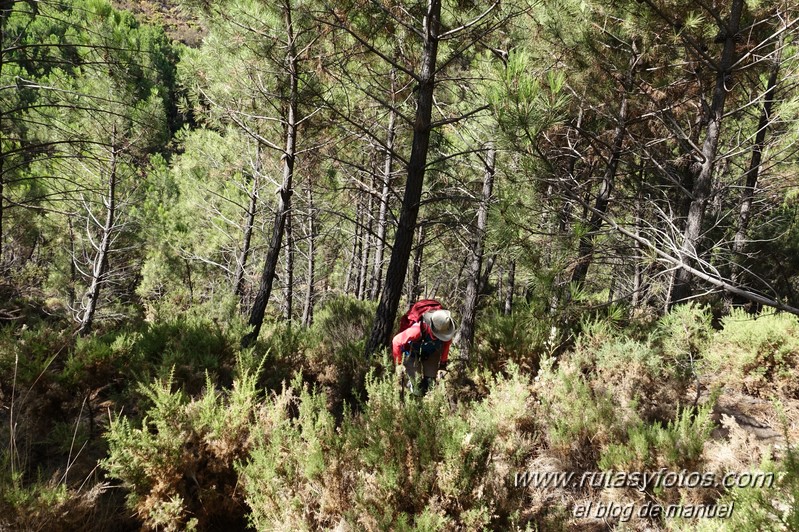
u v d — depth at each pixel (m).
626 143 8.66
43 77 6.72
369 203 14.18
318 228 16.58
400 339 4.32
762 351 4.95
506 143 3.42
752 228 12.92
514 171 3.79
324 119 8.35
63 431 3.91
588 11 6.68
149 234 15.34
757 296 3.17
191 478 3.46
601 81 7.08
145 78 7.79
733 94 8.53
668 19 5.84
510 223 3.56
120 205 12.73
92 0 6.59
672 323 5.32
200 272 18.05
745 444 3.22
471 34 6.16
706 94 8.19
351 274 21.14
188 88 9.41
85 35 6.29
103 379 5.18
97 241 14.95
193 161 13.40
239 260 14.52
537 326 5.20
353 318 9.69
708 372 5.35
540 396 4.25
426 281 18.31
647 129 9.22
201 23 7.84
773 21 6.65
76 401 4.82
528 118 3.23
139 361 5.39
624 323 5.82
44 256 16.84
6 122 6.68
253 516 3.42
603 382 4.52
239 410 3.74
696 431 3.15
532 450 3.82
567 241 3.72
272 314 18.91
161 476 3.22
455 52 5.91
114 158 9.88
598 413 3.67
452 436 3.08
